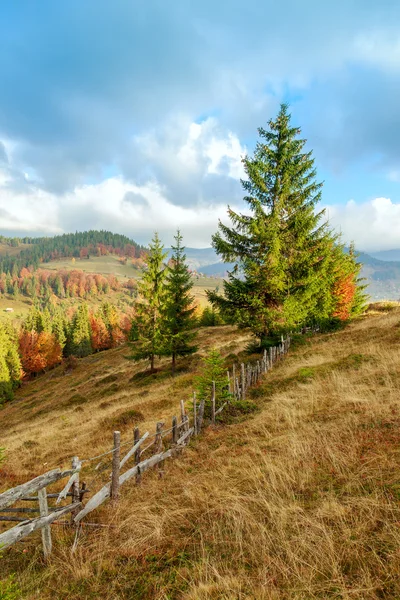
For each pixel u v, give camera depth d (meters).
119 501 6.07
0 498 3.77
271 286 17.17
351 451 5.80
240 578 3.53
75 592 3.87
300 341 21.16
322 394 10.20
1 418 37.28
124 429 13.34
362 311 38.94
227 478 6.08
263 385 13.46
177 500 5.71
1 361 50.34
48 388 48.81
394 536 3.54
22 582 4.21
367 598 2.97
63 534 5.20
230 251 17.75
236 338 40.69
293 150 18.02
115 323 89.69
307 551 3.73
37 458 12.41
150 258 30.02
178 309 26.66
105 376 40.47
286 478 5.41
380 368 11.25
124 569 4.12
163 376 27.62
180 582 3.72
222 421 10.29
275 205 17.70
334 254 28.64
